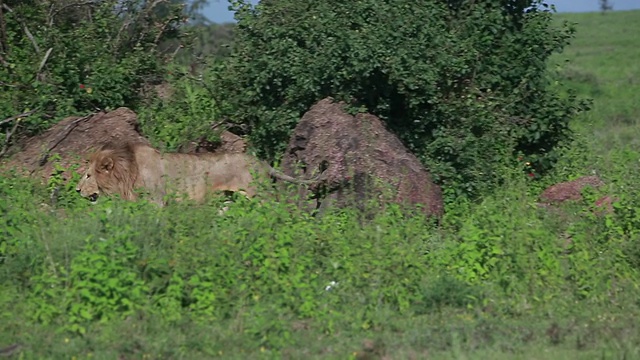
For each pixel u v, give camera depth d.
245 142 33.78
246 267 22.00
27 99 33.97
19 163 31.75
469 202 31.02
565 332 20.17
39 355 18.06
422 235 25.70
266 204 25.08
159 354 18.25
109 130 32.47
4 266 21.89
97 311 19.83
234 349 18.77
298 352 18.70
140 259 21.42
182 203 26.45
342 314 20.67
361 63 31.12
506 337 19.84
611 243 25.28
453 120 33.22
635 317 21.44
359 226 25.64
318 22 32.53
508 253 23.36
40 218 24.89
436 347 19.34
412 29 32.25
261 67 33.28
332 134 30.33
